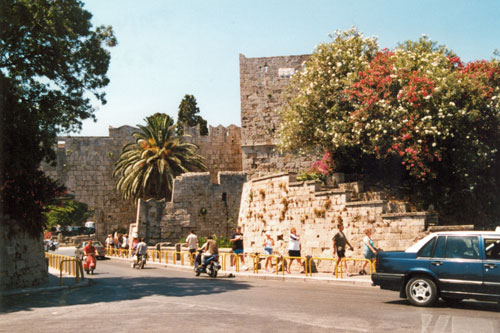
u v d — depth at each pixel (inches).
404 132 966.4
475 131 968.9
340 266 846.5
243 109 2114.9
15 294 771.4
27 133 834.8
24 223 847.1
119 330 421.1
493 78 1023.0
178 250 1519.4
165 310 529.7
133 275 1068.5
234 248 1038.4
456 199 987.9
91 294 735.1
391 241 869.2
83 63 909.8
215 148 2576.3
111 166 2524.6
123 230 2495.1
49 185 871.1
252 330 405.1
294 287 753.0
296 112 1242.6
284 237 1103.6
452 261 514.6
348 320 443.5
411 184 1070.4
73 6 866.8
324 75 1215.6
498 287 486.0
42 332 425.7
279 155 2084.2
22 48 856.9
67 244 2532.0
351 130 1101.1
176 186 1940.2
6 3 783.7
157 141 2240.4
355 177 1149.7
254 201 1236.5
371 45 1251.8
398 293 656.4
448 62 1087.0
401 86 1008.9
